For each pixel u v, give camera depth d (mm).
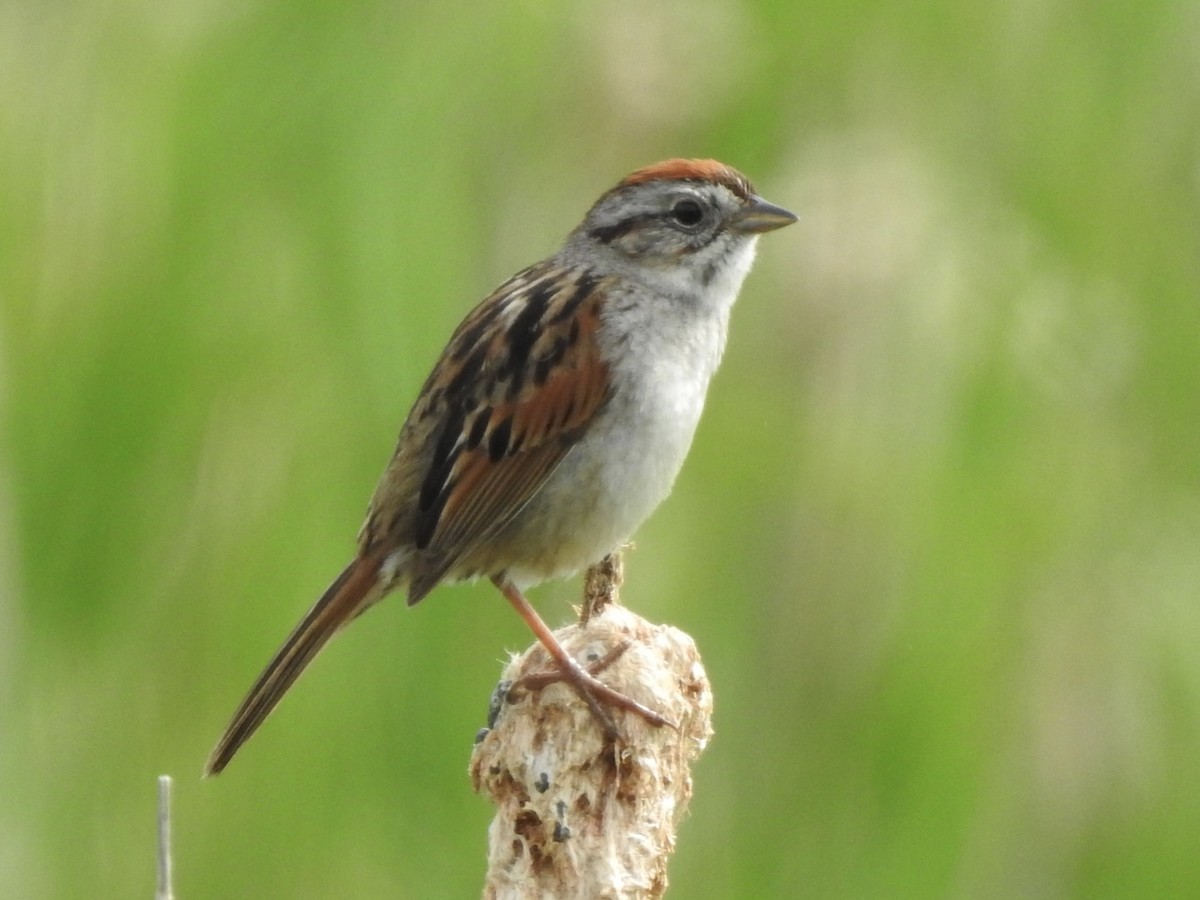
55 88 11234
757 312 11602
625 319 9820
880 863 11133
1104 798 11422
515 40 11500
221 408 10945
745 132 11602
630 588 11445
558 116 11531
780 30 11672
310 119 11258
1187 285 11938
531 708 7672
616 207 10156
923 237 11242
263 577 10891
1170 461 11773
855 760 11242
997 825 11242
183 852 10969
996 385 11367
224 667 10867
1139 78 12102
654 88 11484
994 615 11328
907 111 11672
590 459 9719
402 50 11430
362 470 11016
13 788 10773
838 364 11344
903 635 11273
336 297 11062
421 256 11148
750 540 11523
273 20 11367
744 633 11398
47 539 10797
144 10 11477
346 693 11086
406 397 10992
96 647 10875
